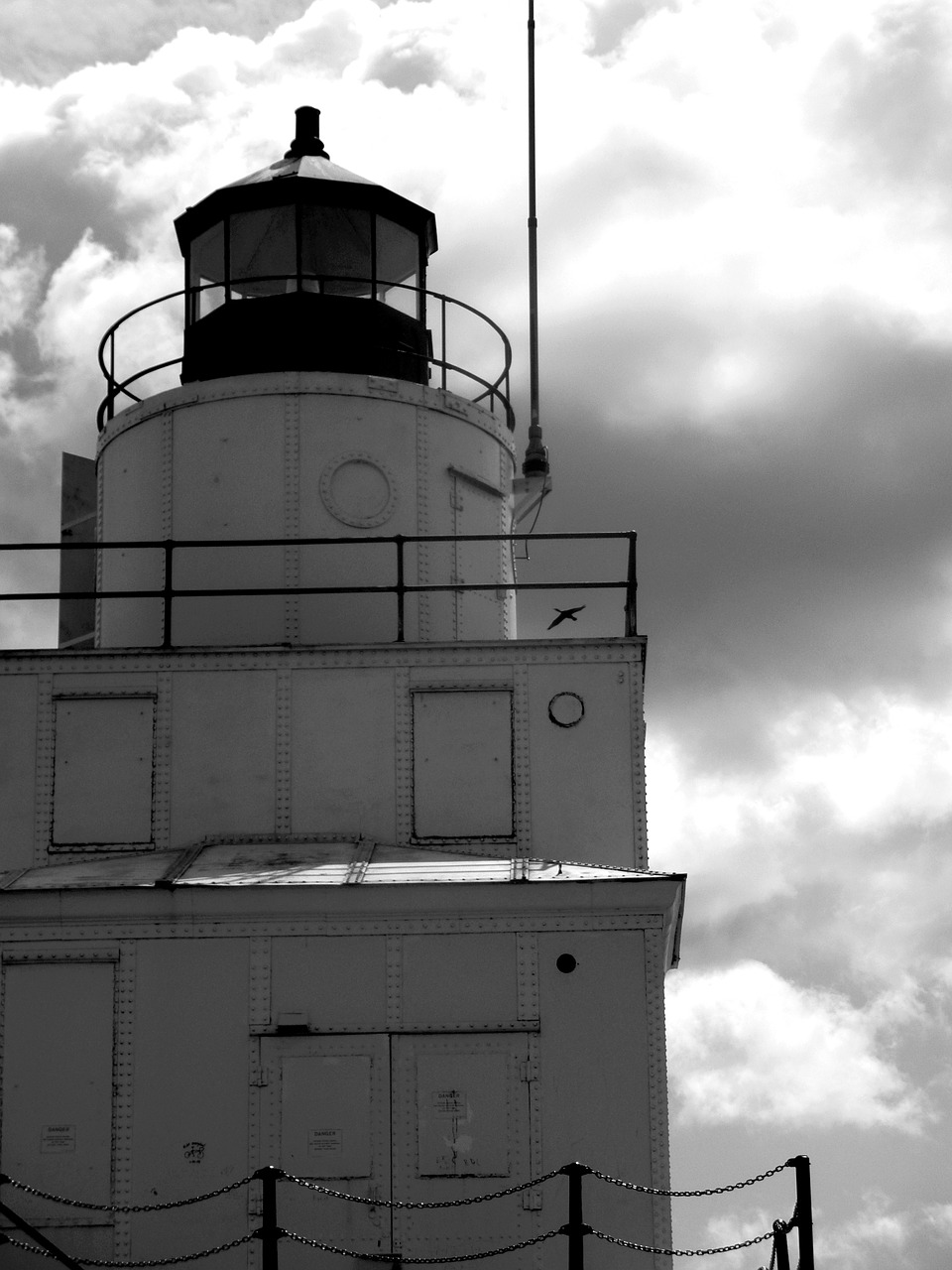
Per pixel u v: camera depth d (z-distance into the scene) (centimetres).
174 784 2553
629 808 2544
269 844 2531
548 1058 2336
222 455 2788
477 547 2875
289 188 2933
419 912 2361
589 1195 2303
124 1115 2323
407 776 2555
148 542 2764
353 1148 2316
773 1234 2216
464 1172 2309
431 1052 2338
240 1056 2336
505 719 2567
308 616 2733
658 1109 2323
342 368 2867
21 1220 2233
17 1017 2341
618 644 2586
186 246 3031
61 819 2541
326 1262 2286
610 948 2359
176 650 2584
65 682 2577
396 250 3009
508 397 3066
